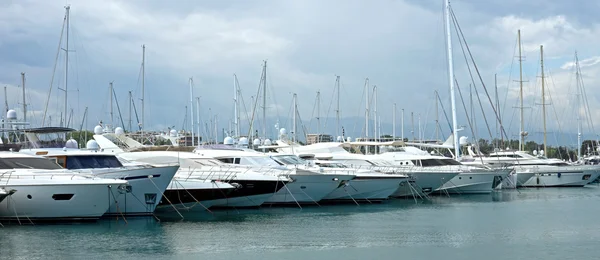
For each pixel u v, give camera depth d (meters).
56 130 37.22
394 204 42.84
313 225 31.55
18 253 23.27
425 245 26.64
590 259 24.12
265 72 68.62
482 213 37.66
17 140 39.12
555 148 89.88
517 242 27.56
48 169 30.22
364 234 29.12
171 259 22.97
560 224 33.09
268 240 27.06
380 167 46.97
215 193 35.72
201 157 38.97
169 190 34.03
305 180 38.62
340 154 51.34
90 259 22.67
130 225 29.48
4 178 28.06
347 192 42.47
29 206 28.03
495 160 61.88
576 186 63.09
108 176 30.50
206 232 28.61
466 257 24.36
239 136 69.00
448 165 50.59
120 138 46.59
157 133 62.72
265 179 36.97
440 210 39.06
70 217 28.77
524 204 43.56
